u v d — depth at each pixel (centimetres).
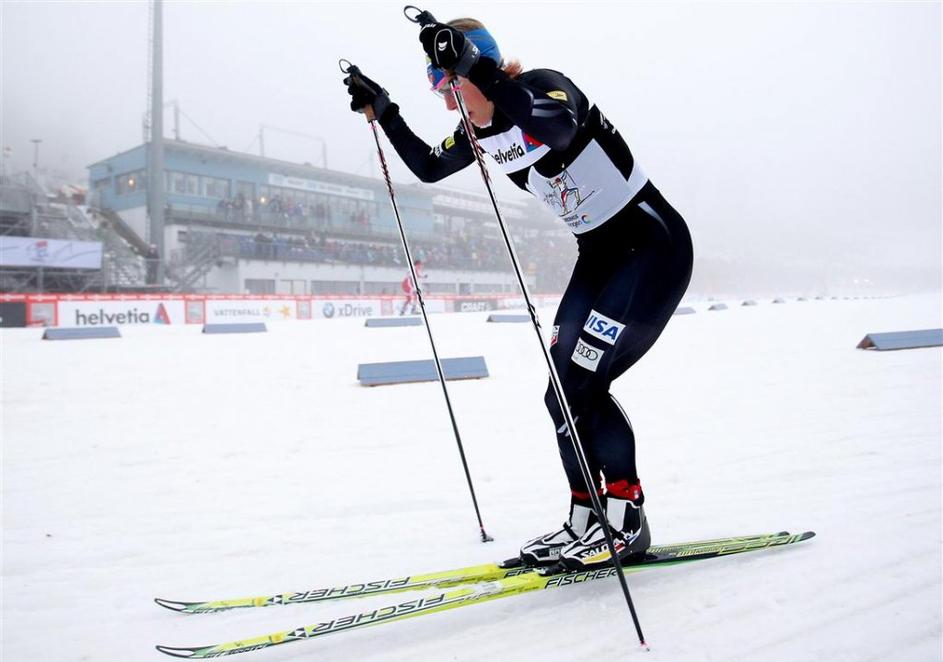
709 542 192
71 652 151
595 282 190
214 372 664
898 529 207
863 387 486
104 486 290
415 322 1366
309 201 2602
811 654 138
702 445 335
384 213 2869
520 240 3381
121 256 1844
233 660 145
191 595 182
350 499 268
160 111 1820
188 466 322
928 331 736
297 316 1797
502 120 176
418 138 223
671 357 709
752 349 762
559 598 172
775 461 299
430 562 201
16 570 201
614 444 176
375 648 149
